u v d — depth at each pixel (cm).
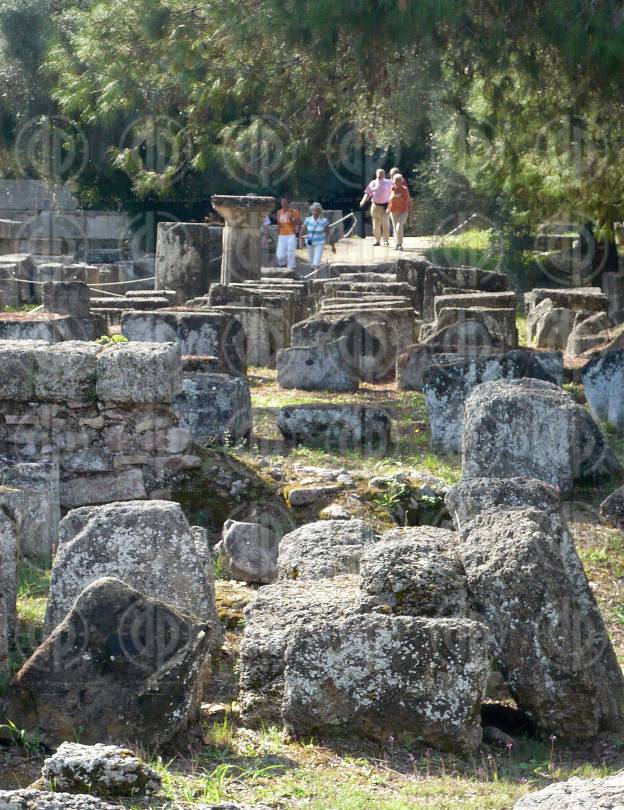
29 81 3278
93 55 1870
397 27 1511
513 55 1672
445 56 1684
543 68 1667
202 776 535
